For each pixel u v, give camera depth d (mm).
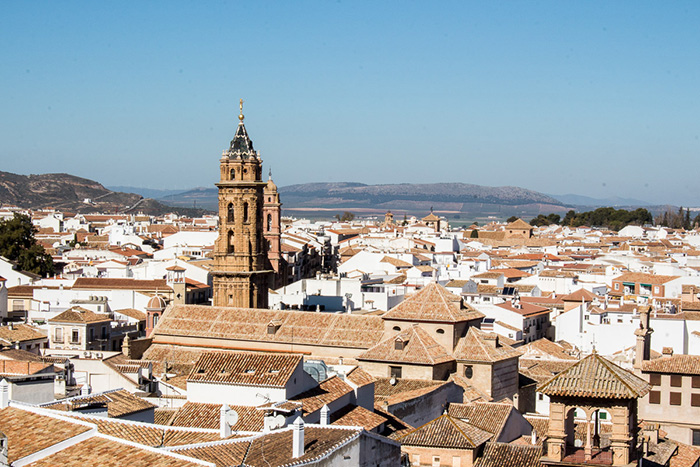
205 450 68312
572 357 185000
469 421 117938
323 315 160750
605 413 123875
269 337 159750
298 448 67125
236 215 186500
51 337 178375
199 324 165500
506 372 148875
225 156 187125
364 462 75188
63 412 74375
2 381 72625
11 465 61625
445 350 146250
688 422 144250
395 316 150875
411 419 120188
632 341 195000
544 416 141625
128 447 63719
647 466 94000
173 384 126188
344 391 102500
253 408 89750
